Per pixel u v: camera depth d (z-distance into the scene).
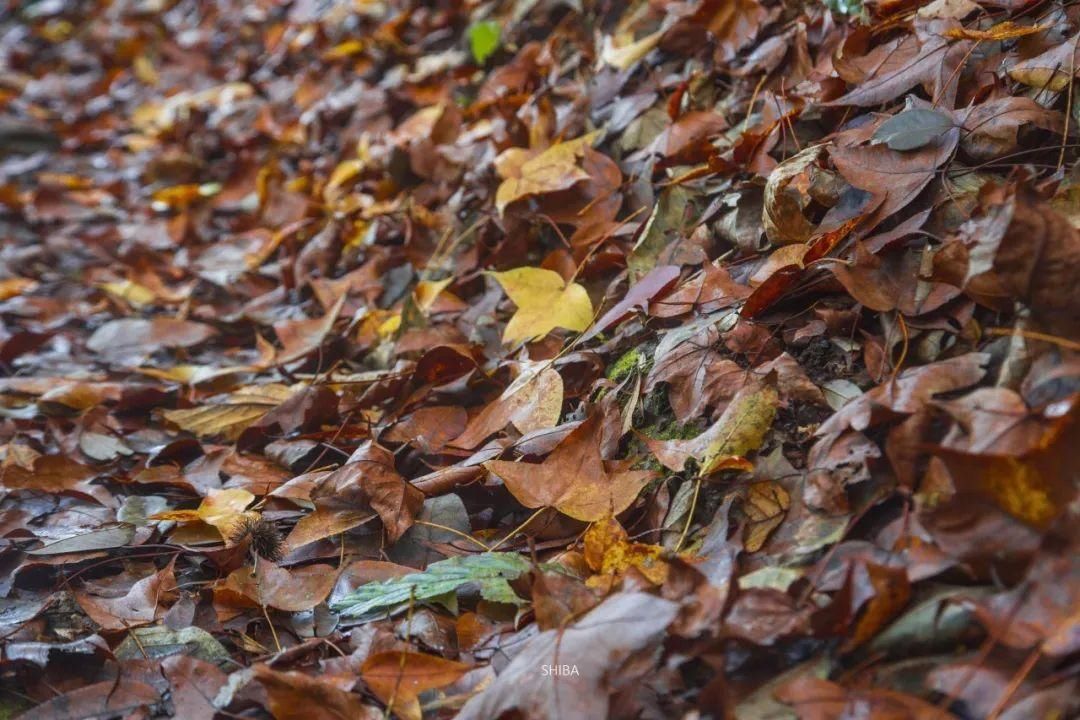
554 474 1.44
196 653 1.40
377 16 2.63
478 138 1.89
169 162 2.55
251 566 1.47
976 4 1.53
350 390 1.63
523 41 2.05
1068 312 1.32
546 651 1.30
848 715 1.25
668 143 1.66
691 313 1.50
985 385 1.34
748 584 1.32
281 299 1.92
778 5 1.70
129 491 1.59
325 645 1.39
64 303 2.02
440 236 1.82
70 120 3.20
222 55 3.25
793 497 1.37
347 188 2.03
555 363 1.54
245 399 1.66
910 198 1.44
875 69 1.55
